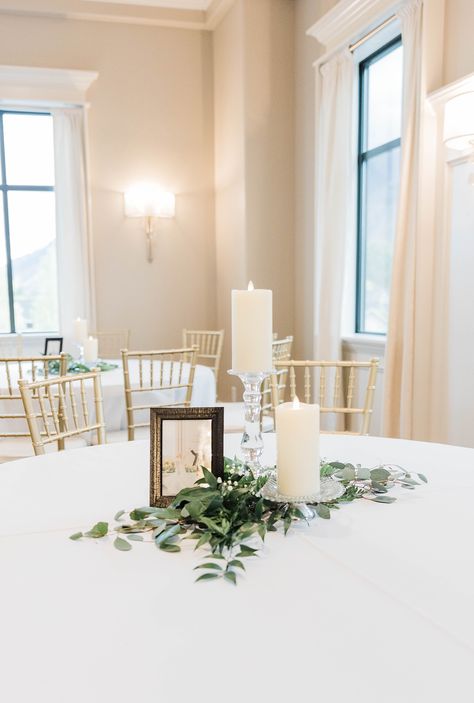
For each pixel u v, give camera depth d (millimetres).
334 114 3605
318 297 3855
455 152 2564
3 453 2352
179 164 4898
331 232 3666
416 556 792
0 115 4746
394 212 3500
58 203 4656
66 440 2486
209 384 3037
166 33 4773
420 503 995
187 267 4992
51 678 553
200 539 793
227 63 4562
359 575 740
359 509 972
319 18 3877
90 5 4477
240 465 1041
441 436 2766
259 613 656
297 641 601
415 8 2734
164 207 4832
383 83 3562
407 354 2820
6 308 4902
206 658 577
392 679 540
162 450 968
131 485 1108
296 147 4355
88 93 4652
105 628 633
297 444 846
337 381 2012
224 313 4941
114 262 4820
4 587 727
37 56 4516
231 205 4637
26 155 4855
